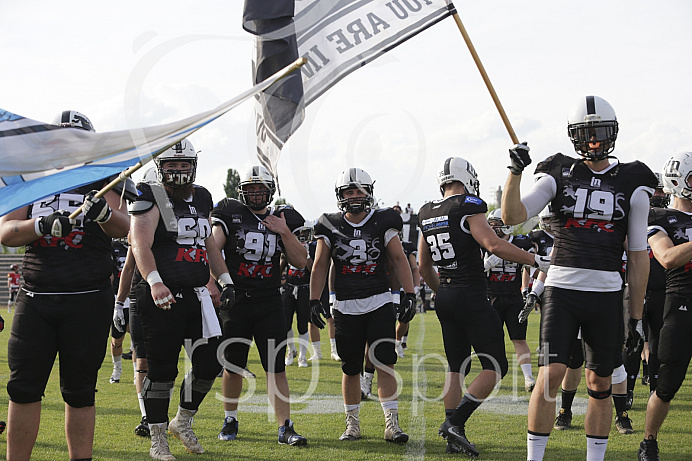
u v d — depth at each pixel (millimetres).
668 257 8336
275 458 8477
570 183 7531
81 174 6602
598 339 7395
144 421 9805
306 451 8875
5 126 6016
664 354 8250
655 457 8328
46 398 12688
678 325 8250
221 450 8922
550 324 7359
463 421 8836
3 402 11992
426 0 7133
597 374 7391
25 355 6590
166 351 8289
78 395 6797
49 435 9609
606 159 7695
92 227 6879
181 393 8789
